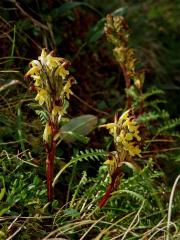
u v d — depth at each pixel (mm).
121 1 1633
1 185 936
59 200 993
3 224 882
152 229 893
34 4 1288
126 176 1073
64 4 1307
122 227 903
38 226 900
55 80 840
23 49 1207
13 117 1072
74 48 1336
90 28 1415
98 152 954
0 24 1191
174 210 1013
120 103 1310
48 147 881
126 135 858
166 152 1220
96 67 1370
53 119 862
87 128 1086
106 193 904
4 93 1104
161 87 1474
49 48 1267
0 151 998
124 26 1134
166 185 1102
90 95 1285
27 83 1140
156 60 1542
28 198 915
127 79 1152
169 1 1873
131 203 990
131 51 1134
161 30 1717
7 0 1228
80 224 891
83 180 967
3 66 1159
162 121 1348
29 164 992
